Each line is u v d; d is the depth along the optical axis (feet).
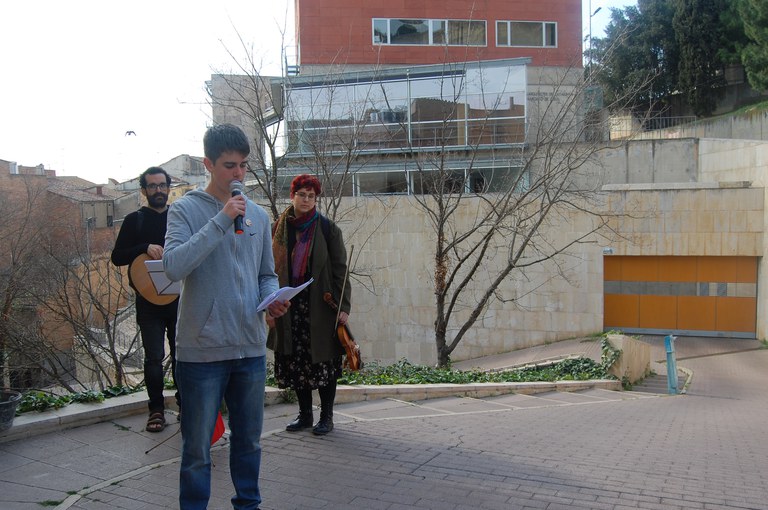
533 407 28.40
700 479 15.81
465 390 30.45
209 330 10.41
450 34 95.71
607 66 55.77
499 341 66.44
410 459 16.03
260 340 11.09
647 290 69.72
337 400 25.05
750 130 96.17
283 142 52.39
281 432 18.12
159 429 17.12
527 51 97.50
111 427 17.42
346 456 16.10
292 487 13.80
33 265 53.16
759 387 47.06
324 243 17.10
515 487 14.20
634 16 120.16
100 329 53.83
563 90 64.95
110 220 116.67
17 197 108.06
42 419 16.63
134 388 20.58
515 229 48.47
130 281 17.02
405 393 27.40
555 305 65.82
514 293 65.92
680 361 60.59
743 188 66.69
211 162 10.78
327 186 47.80
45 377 50.75
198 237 9.85
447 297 66.28
